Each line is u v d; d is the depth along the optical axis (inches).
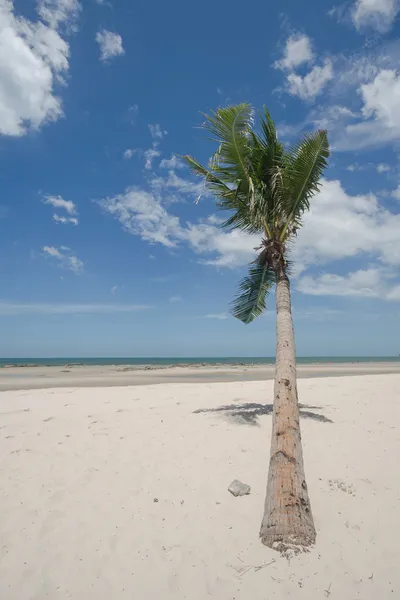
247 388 621.9
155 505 190.4
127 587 135.6
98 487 211.2
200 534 164.6
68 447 278.1
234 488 199.6
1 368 1798.7
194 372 1444.4
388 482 206.2
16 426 346.9
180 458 249.3
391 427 311.6
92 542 161.9
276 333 228.5
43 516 182.7
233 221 302.4
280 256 258.2
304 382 694.5
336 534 158.6
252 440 279.0
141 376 1197.1
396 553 146.2
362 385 618.5
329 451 253.9
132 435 303.9
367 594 126.3
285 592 128.0
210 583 135.0
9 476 227.6
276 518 156.9
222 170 271.4
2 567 147.7
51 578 141.3
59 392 625.0
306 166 260.1
